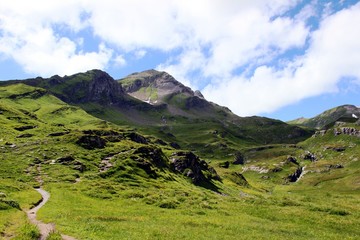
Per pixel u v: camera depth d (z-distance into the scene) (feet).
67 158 405.59
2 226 123.34
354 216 218.59
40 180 321.32
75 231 124.06
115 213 196.75
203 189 470.39
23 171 349.41
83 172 373.81
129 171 388.98
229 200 303.48
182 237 134.31
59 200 228.84
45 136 571.69
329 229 185.78
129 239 119.75
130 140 629.10
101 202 243.40
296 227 185.57
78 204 221.66
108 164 414.62
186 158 548.72
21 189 252.62
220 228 166.91
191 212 222.28
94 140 505.66
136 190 308.40
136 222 167.84
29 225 119.65
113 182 340.59
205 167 639.35
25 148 452.76
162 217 192.85
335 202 341.41
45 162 396.37
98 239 113.80
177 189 366.22
